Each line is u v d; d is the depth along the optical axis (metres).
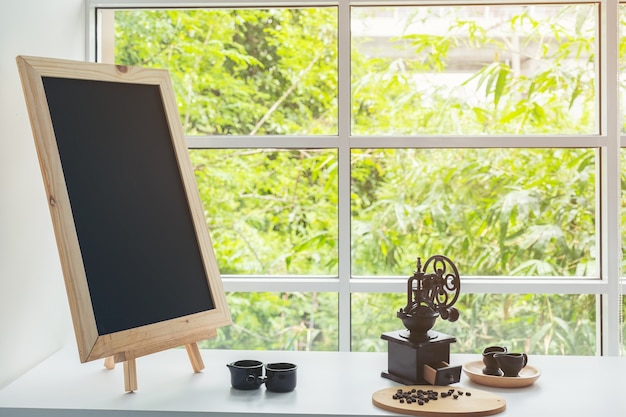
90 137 1.85
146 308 1.84
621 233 2.53
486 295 2.64
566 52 2.73
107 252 1.79
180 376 1.99
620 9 2.55
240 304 2.74
